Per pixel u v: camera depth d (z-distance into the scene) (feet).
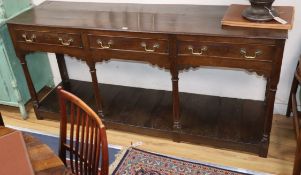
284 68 7.73
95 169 4.42
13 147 4.01
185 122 7.70
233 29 6.06
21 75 8.71
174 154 7.39
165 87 8.99
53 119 8.77
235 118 7.72
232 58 6.10
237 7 6.88
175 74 6.66
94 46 6.91
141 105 8.46
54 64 9.76
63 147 4.90
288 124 8.02
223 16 6.66
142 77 9.06
